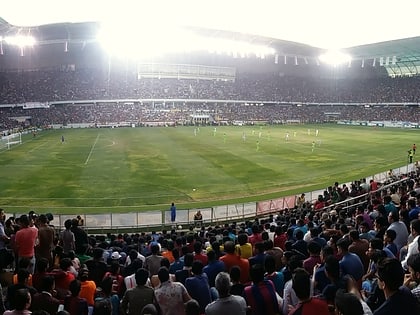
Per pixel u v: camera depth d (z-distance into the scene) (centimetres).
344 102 12762
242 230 1678
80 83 10975
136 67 11488
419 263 621
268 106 12612
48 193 3509
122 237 1967
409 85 12212
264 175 4172
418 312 526
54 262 1134
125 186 3741
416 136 7838
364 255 966
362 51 10831
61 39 9150
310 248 911
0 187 3712
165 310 744
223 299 665
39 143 6694
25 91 10375
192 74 12056
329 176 4138
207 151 5669
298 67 13200
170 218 2767
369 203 1950
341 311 509
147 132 8419
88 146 6262
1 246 1255
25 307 660
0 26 7888
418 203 1581
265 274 899
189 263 977
